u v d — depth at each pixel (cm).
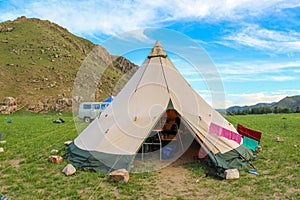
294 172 584
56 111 3222
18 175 564
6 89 3872
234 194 462
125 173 525
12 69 4634
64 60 5462
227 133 670
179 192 474
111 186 494
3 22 7406
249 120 1945
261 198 445
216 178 548
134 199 440
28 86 4112
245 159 638
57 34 7119
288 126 1495
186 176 563
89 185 498
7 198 432
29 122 1817
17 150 814
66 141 966
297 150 800
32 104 3416
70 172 555
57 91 4006
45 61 5253
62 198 444
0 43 5797
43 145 896
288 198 445
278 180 532
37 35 6675
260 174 571
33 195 455
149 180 536
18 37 6325
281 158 705
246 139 795
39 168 611
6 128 1410
